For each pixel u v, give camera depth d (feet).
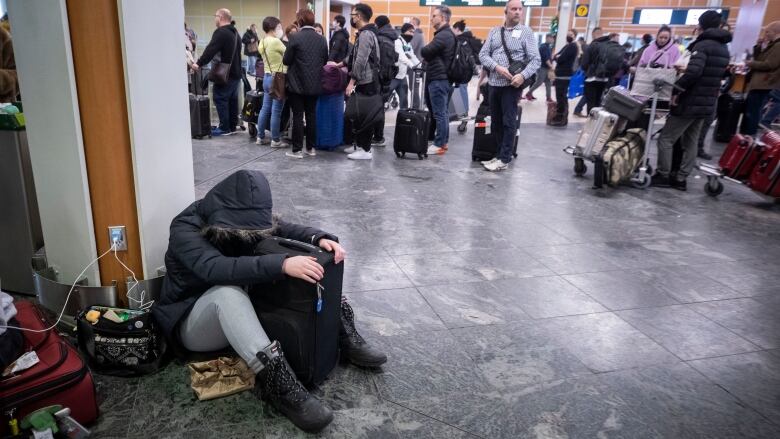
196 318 6.49
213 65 23.43
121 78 6.95
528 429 6.28
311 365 6.51
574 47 30.58
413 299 9.39
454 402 6.70
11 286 8.79
